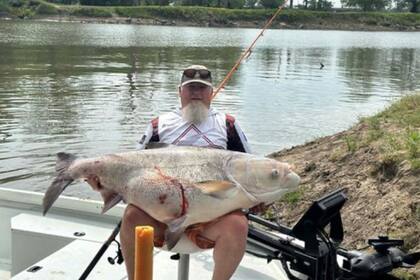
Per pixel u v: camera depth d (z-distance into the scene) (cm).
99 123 1223
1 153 980
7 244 516
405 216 564
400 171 641
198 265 423
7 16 7912
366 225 598
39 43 3694
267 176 309
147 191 312
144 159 319
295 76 2273
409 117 871
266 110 1437
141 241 215
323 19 8600
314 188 726
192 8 8262
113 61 2655
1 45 3425
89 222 484
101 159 322
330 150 841
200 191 308
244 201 313
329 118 1338
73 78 1975
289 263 391
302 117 1349
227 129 382
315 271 356
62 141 1063
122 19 8119
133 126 1197
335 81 2123
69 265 411
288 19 8356
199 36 5369
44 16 8031
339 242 363
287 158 895
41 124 1200
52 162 932
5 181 844
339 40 5575
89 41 4091
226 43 4378
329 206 344
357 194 661
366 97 1698
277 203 723
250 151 387
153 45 3897
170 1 9350
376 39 5984
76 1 9131
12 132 1126
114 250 433
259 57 3194
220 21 8138
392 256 364
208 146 371
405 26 8769
